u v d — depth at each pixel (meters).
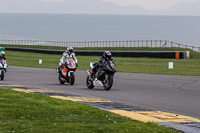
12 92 37.78
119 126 20.81
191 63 99.06
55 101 31.12
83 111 26.03
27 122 21.84
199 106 31.44
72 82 50.31
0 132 19.02
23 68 88.31
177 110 29.45
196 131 20.34
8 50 189.12
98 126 20.78
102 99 34.84
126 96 37.94
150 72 70.75
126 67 88.12
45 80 58.62
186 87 45.34
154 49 158.00
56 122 22.11
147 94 39.41
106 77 45.75
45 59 127.69
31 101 30.72
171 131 19.72
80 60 120.06
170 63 81.94
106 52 43.25
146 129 20.06
